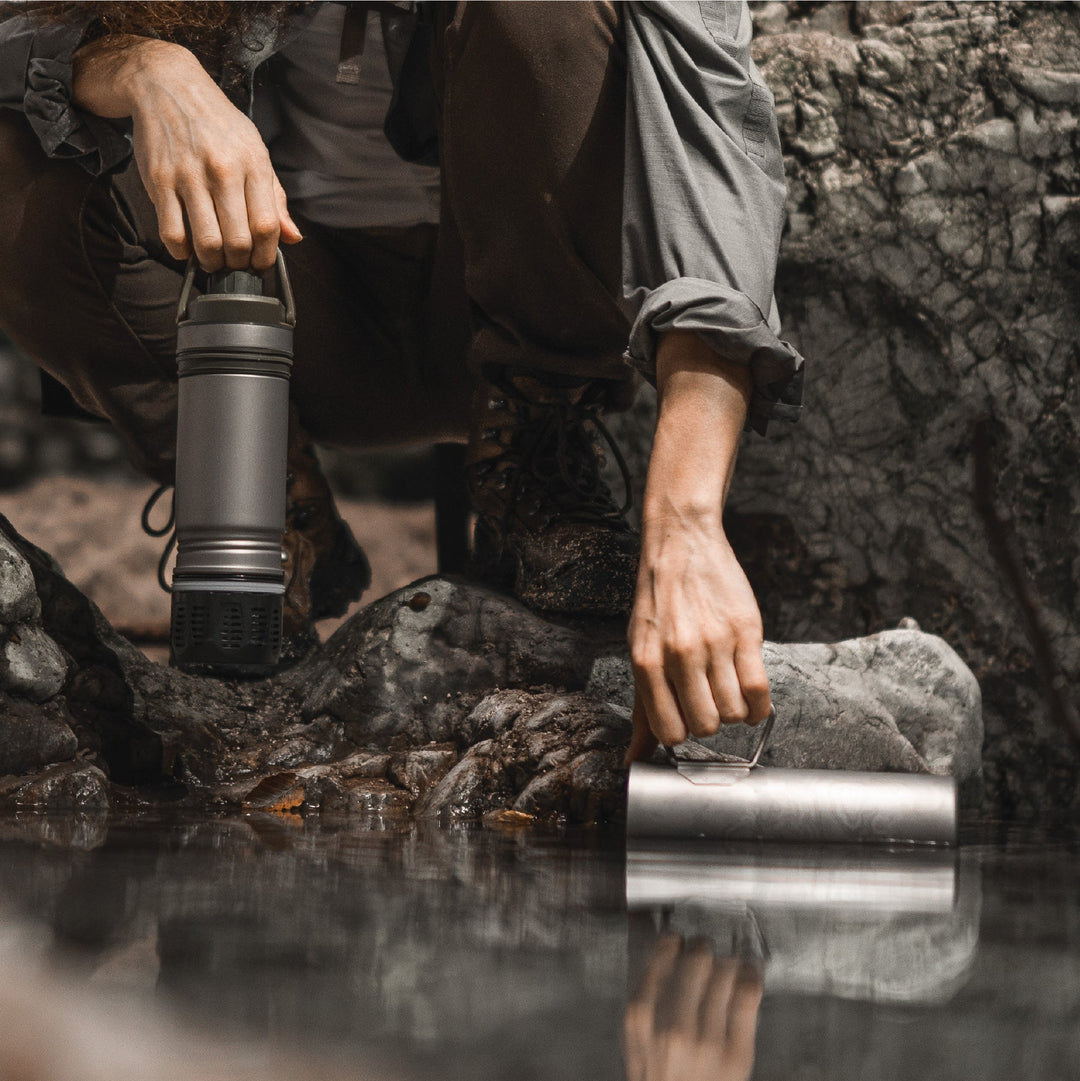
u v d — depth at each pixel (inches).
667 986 27.2
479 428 89.4
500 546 92.6
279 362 64.3
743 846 55.9
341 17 91.8
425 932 32.5
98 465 306.8
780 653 82.4
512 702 76.6
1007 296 114.3
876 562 117.5
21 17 76.1
